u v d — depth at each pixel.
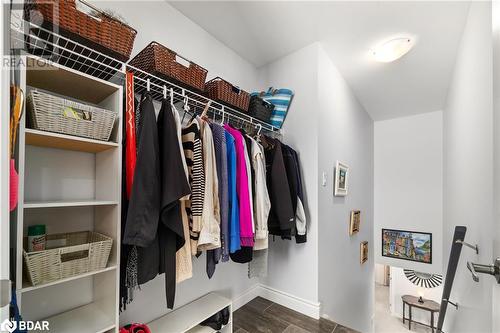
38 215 1.09
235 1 1.70
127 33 1.13
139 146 1.01
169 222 1.05
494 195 0.78
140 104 1.18
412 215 4.00
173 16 1.75
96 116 1.02
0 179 0.55
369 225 3.95
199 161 1.26
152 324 1.46
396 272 5.41
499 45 0.74
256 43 2.17
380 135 4.39
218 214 1.34
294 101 2.26
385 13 1.79
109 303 1.08
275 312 2.01
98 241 1.10
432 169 3.85
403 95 3.25
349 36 2.07
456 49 2.16
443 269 3.32
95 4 1.33
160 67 1.26
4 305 0.54
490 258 1.27
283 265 2.18
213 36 2.07
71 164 1.19
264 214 1.66
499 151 0.74
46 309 1.08
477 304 1.49
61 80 1.01
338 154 2.60
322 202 2.18
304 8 1.76
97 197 1.23
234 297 2.07
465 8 1.69
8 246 0.56
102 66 1.19
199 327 1.58
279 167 1.84
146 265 1.02
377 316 5.37
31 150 1.08
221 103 1.70
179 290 1.66
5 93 0.57
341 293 2.59
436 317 4.83
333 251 2.40
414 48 2.19
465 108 1.90
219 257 1.36
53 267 0.87
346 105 2.87
